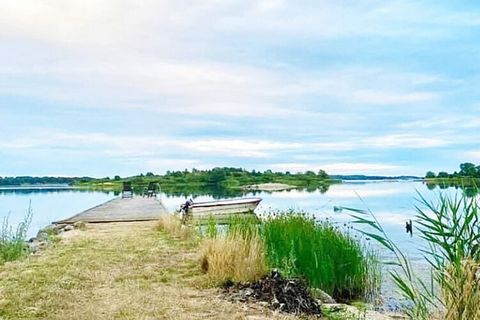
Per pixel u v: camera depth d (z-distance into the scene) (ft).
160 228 50.26
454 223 13.44
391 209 71.36
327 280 29.17
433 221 13.70
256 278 23.82
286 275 24.79
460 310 12.67
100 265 29.45
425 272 24.43
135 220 61.05
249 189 239.30
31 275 26.27
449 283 13.05
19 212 88.12
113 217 64.85
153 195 129.90
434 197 15.40
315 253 29.48
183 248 36.60
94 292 22.70
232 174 278.05
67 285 23.99
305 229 33.50
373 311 23.47
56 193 220.23
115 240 41.68
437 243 13.51
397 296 27.12
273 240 31.22
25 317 18.84
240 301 21.22
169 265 29.48
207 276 25.39
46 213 88.33
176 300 21.20
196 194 178.70
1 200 142.10
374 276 29.35
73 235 45.93
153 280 25.38
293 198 126.21
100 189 301.43
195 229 47.21
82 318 18.62
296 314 20.08
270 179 262.26
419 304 14.17
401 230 48.96
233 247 26.12
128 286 23.91
